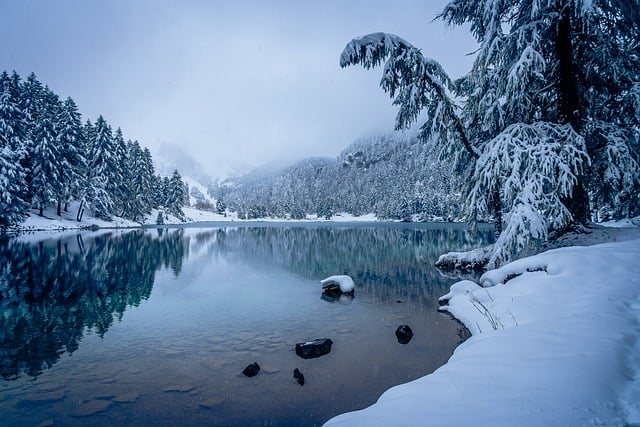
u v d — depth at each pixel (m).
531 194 9.34
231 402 4.81
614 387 3.08
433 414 2.90
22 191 35.78
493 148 10.30
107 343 7.13
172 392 5.09
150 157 80.38
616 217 12.94
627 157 9.30
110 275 15.38
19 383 5.36
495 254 10.17
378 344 6.95
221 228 68.31
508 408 2.83
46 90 50.75
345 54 11.95
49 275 14.93
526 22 10.48
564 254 8.05
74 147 47.09
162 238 37.06
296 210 143.88
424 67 11.66
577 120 10.59
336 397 4.92
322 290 12.34
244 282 14.04
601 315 5.07
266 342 7.17
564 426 2.52
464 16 11.95
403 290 12.12
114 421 4.34
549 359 3.71
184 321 8.66
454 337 7.20
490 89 13.01
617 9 9.27
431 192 101.44
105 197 50.72
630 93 9.76
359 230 58.75
